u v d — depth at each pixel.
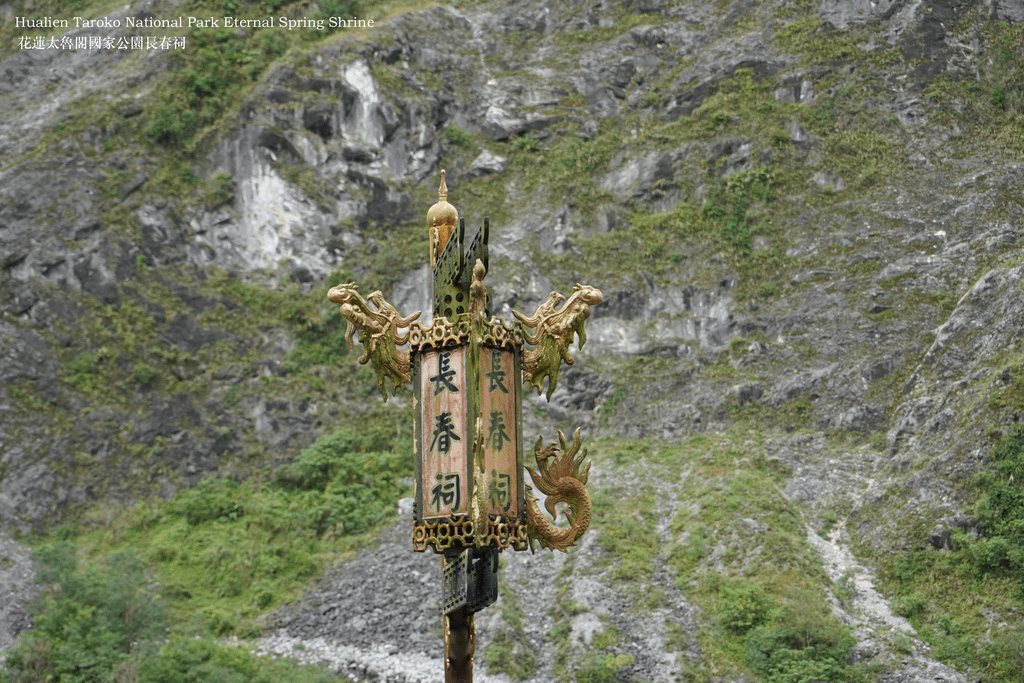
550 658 32.75
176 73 56.84
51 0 65.25
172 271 51.00
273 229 53.97
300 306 51.28
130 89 56.28
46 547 37.84
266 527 40.97
